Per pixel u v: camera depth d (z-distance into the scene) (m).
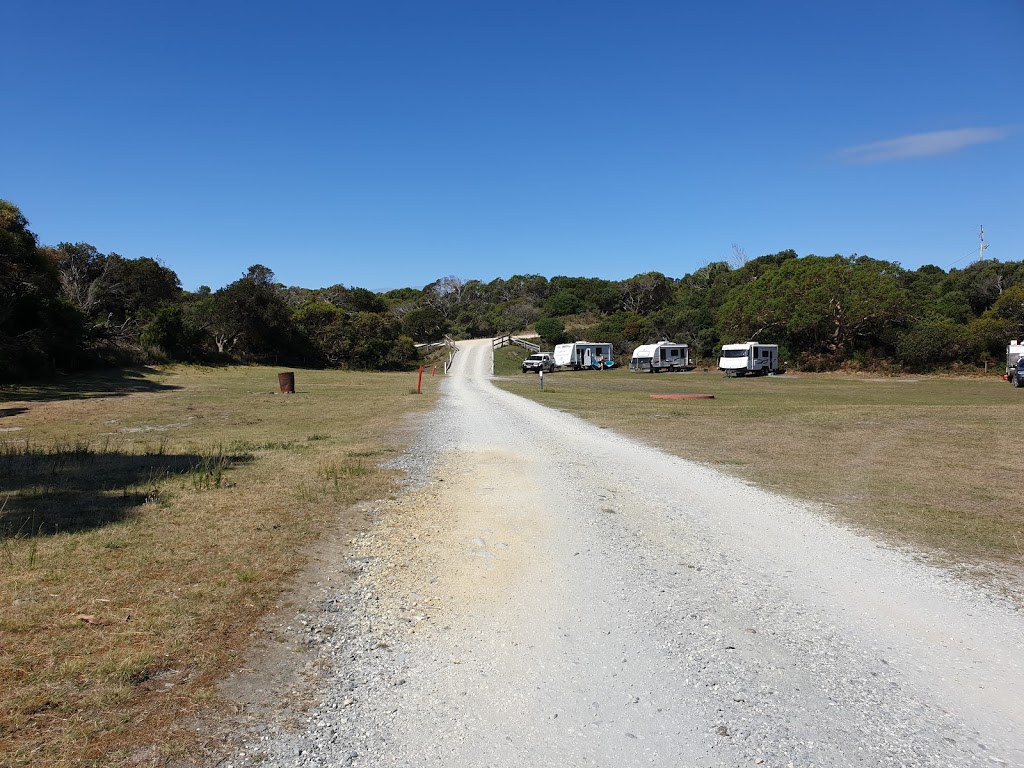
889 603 4.75
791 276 56.66
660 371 53.25
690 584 5.16
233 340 48.78
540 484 8.84
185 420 16.91
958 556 5.79
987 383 37.28
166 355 40.31
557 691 3.51
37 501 7.13
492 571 5.43
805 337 55.09
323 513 7.07
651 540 6.32
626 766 2.86
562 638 4.18
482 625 4.37
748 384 36.69
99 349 34.59
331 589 4.95
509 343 75.62
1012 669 3.76
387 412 19.36
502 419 17.36
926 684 3.60
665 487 8.72
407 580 5.19
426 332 86.00
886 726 3.18
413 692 3.50
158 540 5.83
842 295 52.69
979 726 3.18
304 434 14.08
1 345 25.89
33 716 3.07
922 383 37.75
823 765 2.86
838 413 18.50
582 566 5.57
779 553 5.92
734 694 3.49
